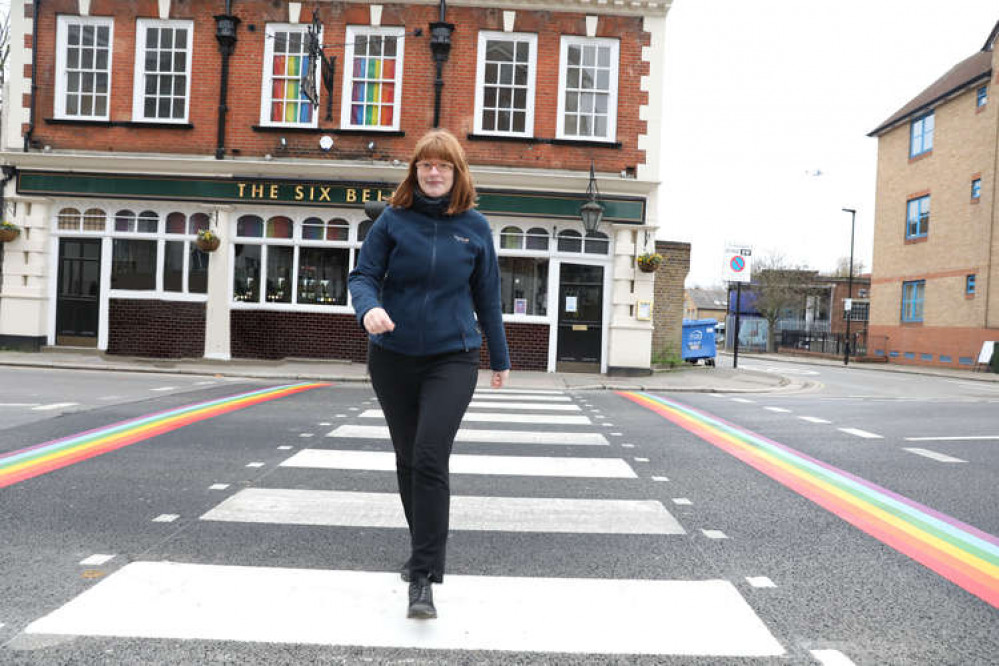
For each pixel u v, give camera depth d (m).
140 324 14.48
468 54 14.56
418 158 2.88
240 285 14.72
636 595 2.98
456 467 5.36
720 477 5.18
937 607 2.90
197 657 2.38
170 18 14.60
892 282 28.81
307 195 14.38
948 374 21.45
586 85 14.72
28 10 14.64
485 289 3.03
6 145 14.73
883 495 4.71
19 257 14.56
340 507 4.20
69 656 2.36
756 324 52.44
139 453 5.52
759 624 2.71
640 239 14.48
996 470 5.55
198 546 3.47
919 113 27.17
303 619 2.69
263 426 6.87
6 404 7.94
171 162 14.34
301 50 14.68
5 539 3.51
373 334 2.63
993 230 23.00
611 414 8.55
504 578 3.15
